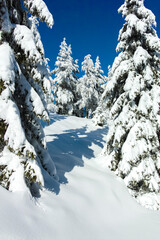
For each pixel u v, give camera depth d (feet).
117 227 18.29
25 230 9.98
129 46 32.17
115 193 24.54
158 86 29.01
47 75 16.29
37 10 15.74
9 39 14.03
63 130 57.36
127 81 29.01
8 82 11.45
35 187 15.76
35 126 18.03
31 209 12.20
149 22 29.99
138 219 21.04
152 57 30.45
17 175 12.46
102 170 31.01
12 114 12.34
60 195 18.21
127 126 28.99
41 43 16.52
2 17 12.91
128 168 26.71
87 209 18.76
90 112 103.91
